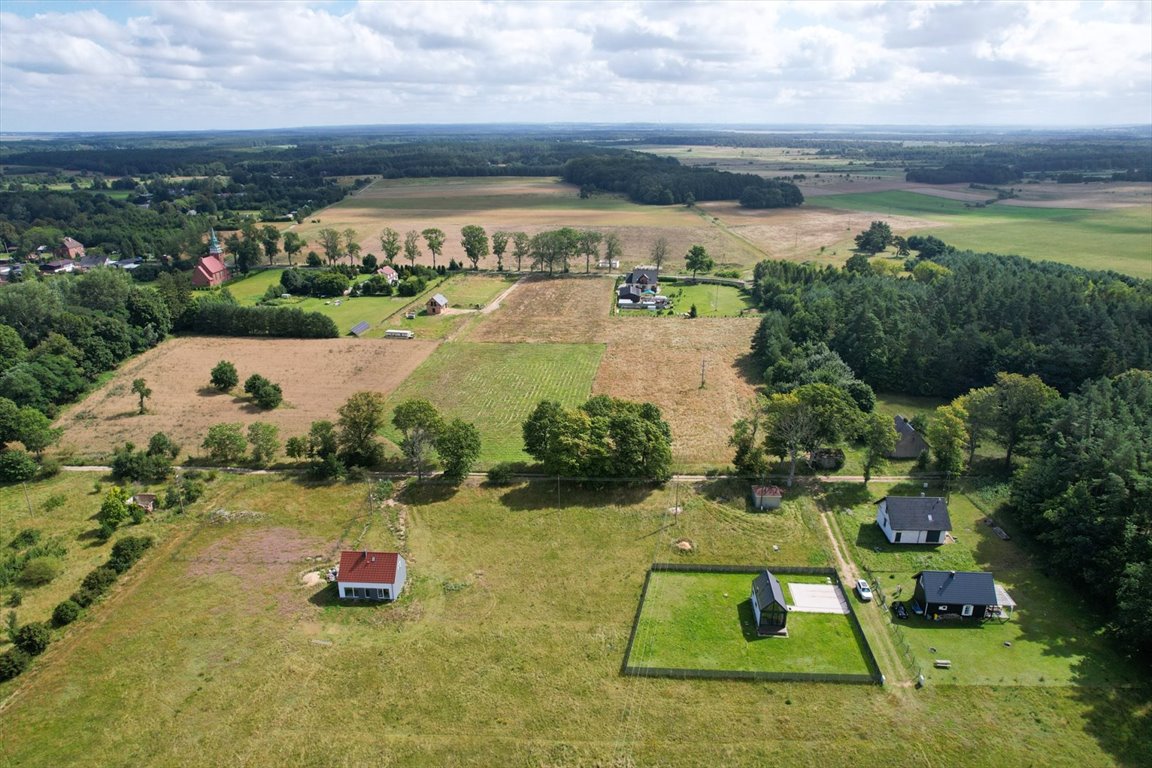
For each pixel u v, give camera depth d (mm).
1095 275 151375
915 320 117875
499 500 80125
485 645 57156
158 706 51219
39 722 49969
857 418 84875
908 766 46125
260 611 61656
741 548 70562
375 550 70688
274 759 46844
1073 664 54562
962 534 72812
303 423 102812
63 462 90750
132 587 65312
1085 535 63281
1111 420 77438
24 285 134375
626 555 69500
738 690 52625
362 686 52969
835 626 59531
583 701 51500
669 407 107312
